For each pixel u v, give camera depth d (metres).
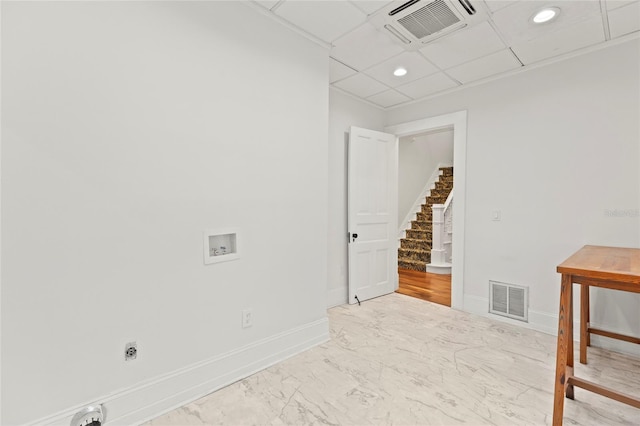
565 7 1.88
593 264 1.48
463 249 3.17
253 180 1.99
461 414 1.58
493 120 2.94
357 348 2.34
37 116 1.25
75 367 1.35
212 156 1.78
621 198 2.27
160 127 1.58
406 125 3.68
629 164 2.23
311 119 2.35
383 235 3.73
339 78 2.96
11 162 1.20
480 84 3.02
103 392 1.42
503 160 2.88
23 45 1.22
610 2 1.83
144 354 1.54
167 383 1.61
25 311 1.24
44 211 1.27
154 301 1.58
